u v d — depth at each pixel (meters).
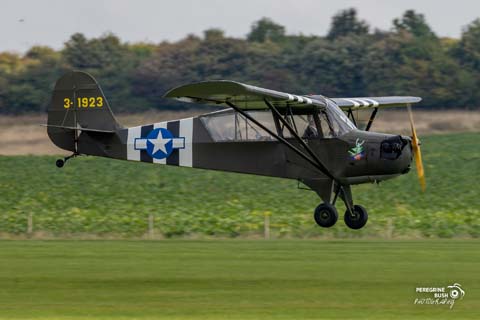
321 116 72.75
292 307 51.66
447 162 172.00
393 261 68.06
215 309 51.22
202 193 139.88
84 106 81.94
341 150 72.00
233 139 75.19
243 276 61.12
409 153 71.62
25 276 61.44
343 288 56.81
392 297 54.22
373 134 71.88
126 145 80.19
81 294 55.50
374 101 81.69
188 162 77.12
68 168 177.25
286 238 93.00
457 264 66.31
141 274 62.12
